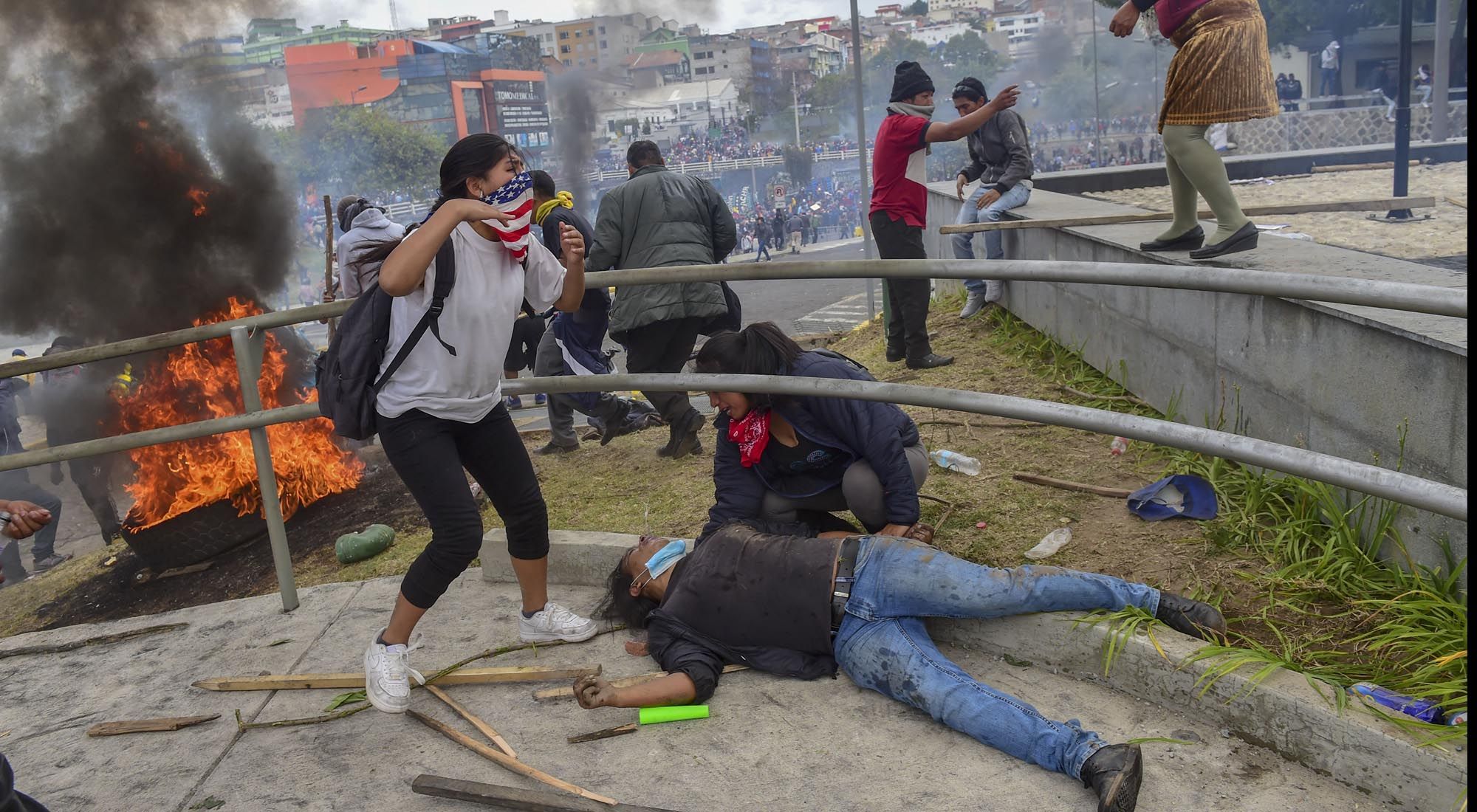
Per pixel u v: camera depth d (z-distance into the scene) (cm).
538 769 269
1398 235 621
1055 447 443
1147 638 269
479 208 265
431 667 329
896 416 333
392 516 554
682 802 250
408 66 9581
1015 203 679
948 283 875
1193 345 421
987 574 284
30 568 1000
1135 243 471
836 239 4753
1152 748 251
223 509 557
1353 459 316
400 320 275
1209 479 374
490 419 310
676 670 293
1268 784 234
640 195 511
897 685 275
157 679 343
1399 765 219
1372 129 1681
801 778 255
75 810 271
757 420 336
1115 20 423
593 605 364
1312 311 332
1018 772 249
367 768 277
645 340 519
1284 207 508
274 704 317
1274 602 291
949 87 9269
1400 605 267
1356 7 2916
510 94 10131
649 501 470
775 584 296
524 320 641
